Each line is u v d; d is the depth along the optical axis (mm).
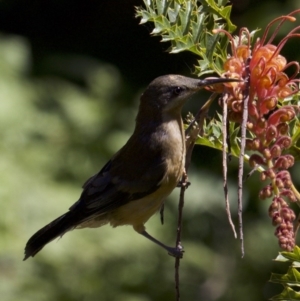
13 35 17891
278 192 4520
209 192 13758
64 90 15266
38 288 11891
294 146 5316
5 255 11617
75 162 13891
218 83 4793
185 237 13977
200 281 14039
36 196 12305
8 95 13891
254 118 4688
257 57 4781
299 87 5156
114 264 13133
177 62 15648
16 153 13219
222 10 5277
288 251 4488
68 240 12562
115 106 15430
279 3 12969
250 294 13734
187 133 5562
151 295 13398
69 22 18719
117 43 18031
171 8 5461
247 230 13391
